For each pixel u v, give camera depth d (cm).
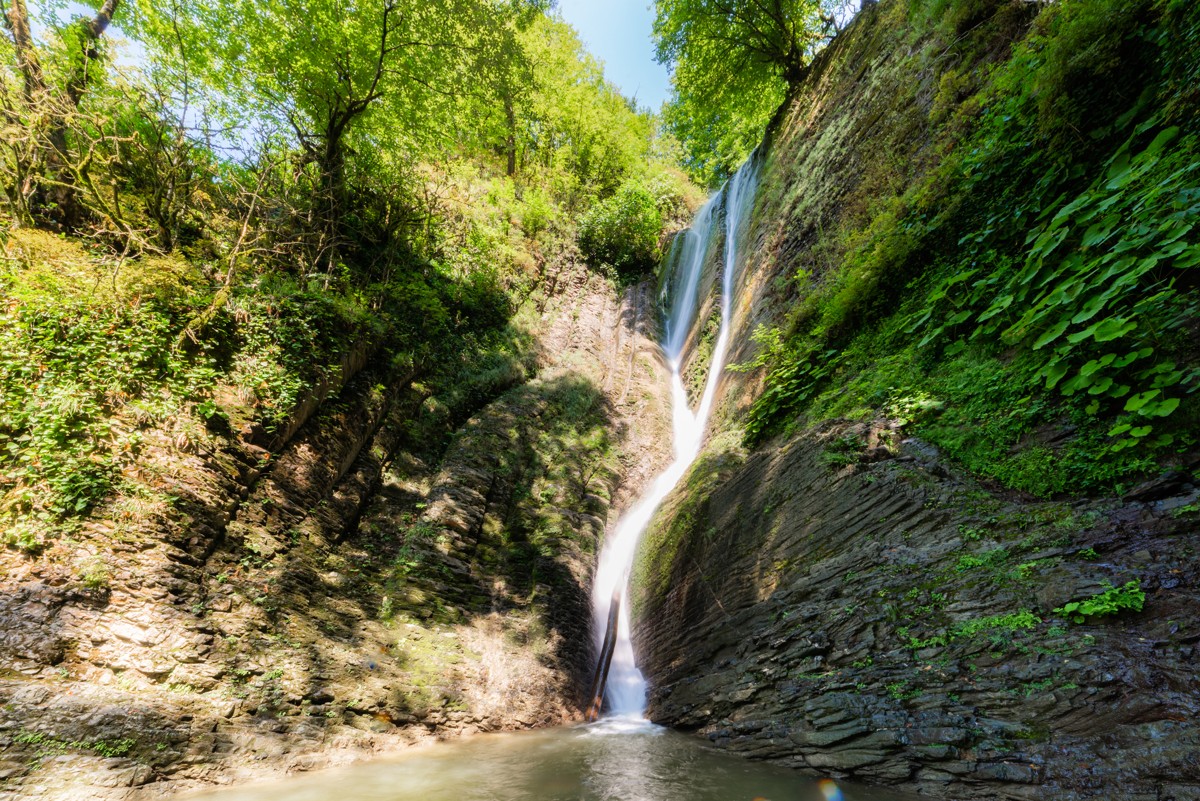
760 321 1157
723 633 611
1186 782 246
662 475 1243
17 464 528
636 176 2761
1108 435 379
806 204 1191
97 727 407
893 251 725
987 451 464
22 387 566
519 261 1823
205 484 628
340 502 816
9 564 471
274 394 773
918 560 450
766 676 508
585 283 2011
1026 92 573
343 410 898
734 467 839
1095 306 391
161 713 443
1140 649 295
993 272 552
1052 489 398
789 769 423
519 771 467
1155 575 310
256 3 1088
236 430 700
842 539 536
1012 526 405
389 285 1229
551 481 1099
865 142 1019
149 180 947
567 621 792
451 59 1237
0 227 743
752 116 2339
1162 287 373
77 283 681
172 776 410
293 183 1150
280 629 587
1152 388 350
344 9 1134
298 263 1059
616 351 1703
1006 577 380
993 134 636
